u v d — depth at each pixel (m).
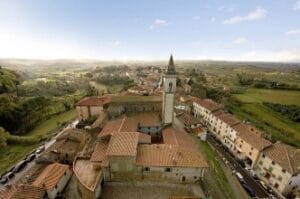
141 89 115.94
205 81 163.00
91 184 33.69
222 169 49.47
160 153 40.41
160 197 35.50
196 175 38.75
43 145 62.12
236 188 43.38
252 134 58.97
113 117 61.41
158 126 55.69
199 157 40.47
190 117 76.12
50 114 95.12
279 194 45.12
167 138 49.19
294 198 43.47
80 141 53.78
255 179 49.38
